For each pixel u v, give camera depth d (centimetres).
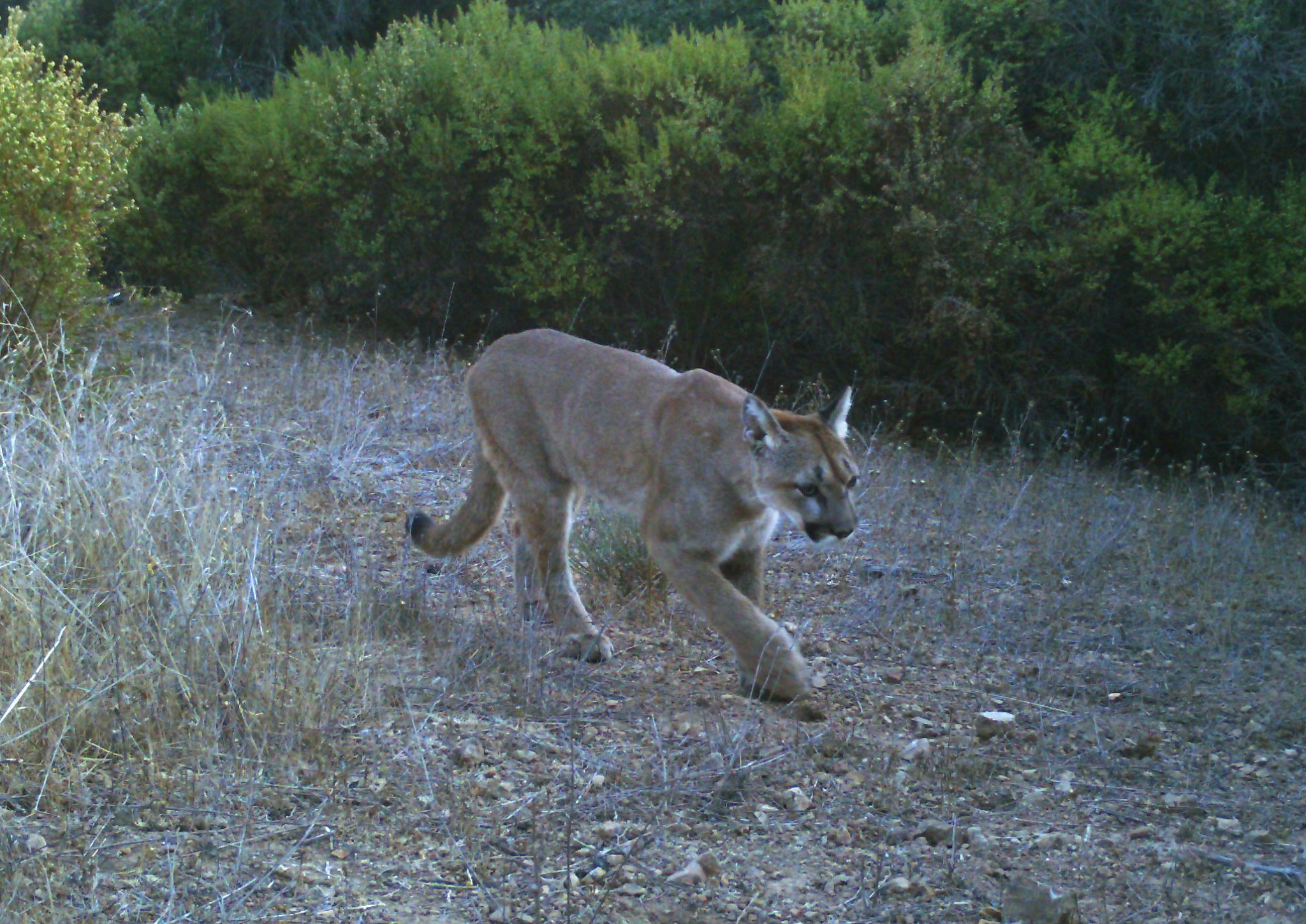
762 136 1180
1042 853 393
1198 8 1195
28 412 618
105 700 416
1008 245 1127
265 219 1338
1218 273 1127
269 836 366
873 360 1184
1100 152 1160
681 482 511
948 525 803
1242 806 438
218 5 1877
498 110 1225
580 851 372
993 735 486
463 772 416
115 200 1311
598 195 1193
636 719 478
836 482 494
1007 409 1183
